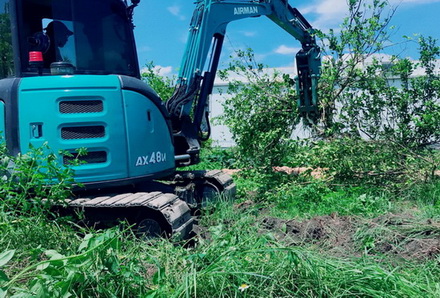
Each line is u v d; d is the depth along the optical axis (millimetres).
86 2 5320
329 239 4590
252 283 3119
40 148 4379
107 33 5473
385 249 4328
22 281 3277
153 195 4953
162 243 4266
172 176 6617
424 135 7570
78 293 2918
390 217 4957
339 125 7500
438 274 3689
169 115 5773
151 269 3732
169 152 5480
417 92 7711
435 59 7809
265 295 3070
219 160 11820
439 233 4492
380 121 7723
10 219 4039
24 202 4188
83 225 4977
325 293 3121
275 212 6113
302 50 7820
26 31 5117
